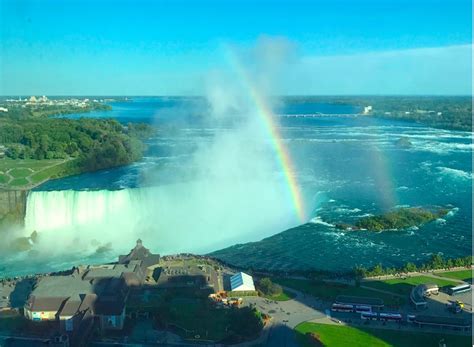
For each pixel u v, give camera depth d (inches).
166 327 3225.9
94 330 3161.9
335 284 3954.2
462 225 5753.0
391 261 4662.9
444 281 4020.7
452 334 3193.9
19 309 3472.0
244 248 5039.4
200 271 3858.3
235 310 3417.8
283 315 3410.4
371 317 3373.5
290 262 4630.9
